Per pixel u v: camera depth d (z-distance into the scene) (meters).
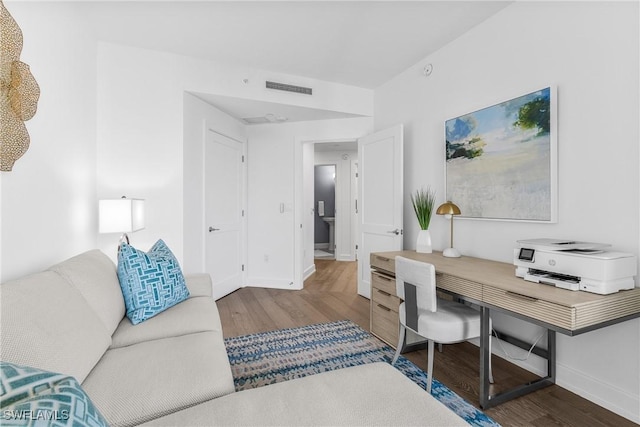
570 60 1.91
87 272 1.61
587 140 1.83
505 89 2.33
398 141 3.29
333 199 8.29
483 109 2.46
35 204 1.90
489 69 2.46
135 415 1.02
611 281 1.46
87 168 2.59
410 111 3.38
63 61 2.22
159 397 1.10
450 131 2.78
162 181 2.99
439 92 2.98
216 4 2.34
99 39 2.77
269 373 2.11
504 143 2.29
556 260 1.63
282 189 4.36
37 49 1.94
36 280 1.27
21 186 1.78
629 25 1.65
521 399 1.83
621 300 1.43
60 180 2.18
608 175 1.74
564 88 1.94
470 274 1.93
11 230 1.69
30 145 1.86
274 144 4.38
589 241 1.83
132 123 2.90
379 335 2.66
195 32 2.71
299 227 4.30
